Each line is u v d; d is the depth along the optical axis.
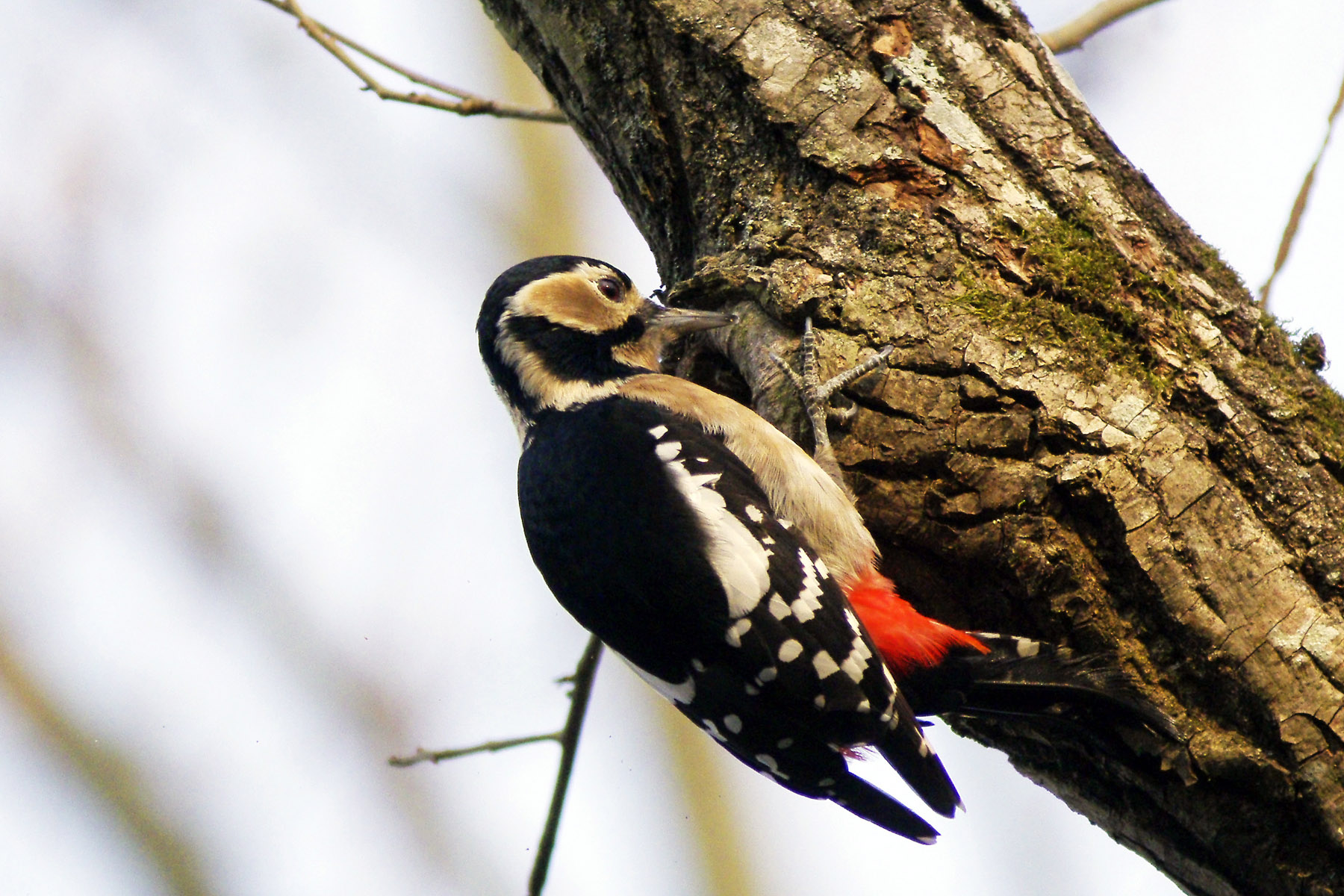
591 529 9.68
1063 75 10.42
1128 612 8.85
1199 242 10.02
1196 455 8.85
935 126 10.02
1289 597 8.46
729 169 10.58
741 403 11.18
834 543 9.41
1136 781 8.82
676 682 9.52
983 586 9.32
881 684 8.98
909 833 9.20
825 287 9.74
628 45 10.93
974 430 9.09
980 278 9.55
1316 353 9.63
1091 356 9.19
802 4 10.46
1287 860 8.35
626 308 10.86
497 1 11.88
